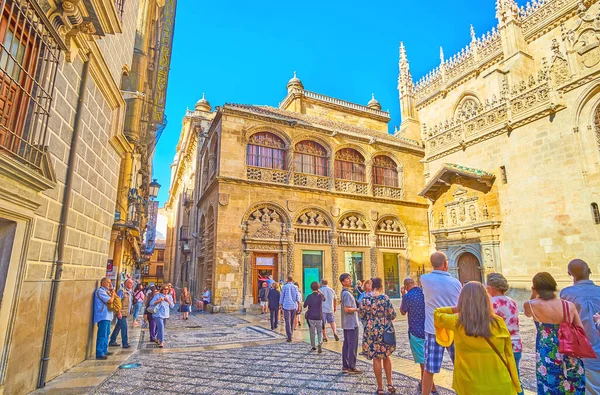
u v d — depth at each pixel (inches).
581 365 148.3
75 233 280.2
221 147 826.8
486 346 123.8
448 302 196.1
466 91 1140.5
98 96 320.8
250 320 634.8
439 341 151.0
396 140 1131.3
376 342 224.2
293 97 1254.9
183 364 305.7
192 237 1213.1
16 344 200.1
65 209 255.0
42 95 203.8
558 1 943.0
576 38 686.5
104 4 233.6
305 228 887.7
